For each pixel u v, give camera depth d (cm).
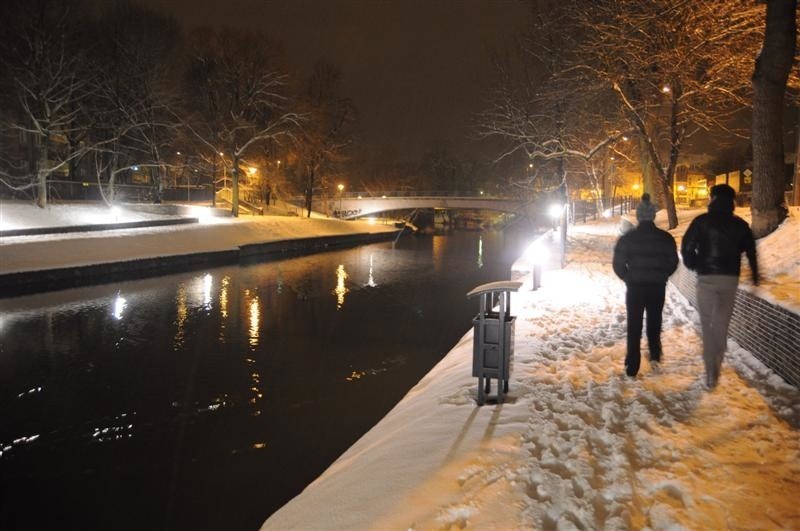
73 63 4119
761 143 1138
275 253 4766
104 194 4766
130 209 4894
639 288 715
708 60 2019
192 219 4834
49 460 905
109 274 2962
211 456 913
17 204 3803
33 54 3891
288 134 5925
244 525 713
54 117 4194
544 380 725
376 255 4953
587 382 704
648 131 2689
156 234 3862
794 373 634
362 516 450
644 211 716
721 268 648
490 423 590
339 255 4894
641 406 602
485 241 7275
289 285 2962
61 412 1119
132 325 1930
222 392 1240
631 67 2073
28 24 3884
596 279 1686
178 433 1009
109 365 1448
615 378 712
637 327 714
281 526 484
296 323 1995
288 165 7612
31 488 813
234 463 888
